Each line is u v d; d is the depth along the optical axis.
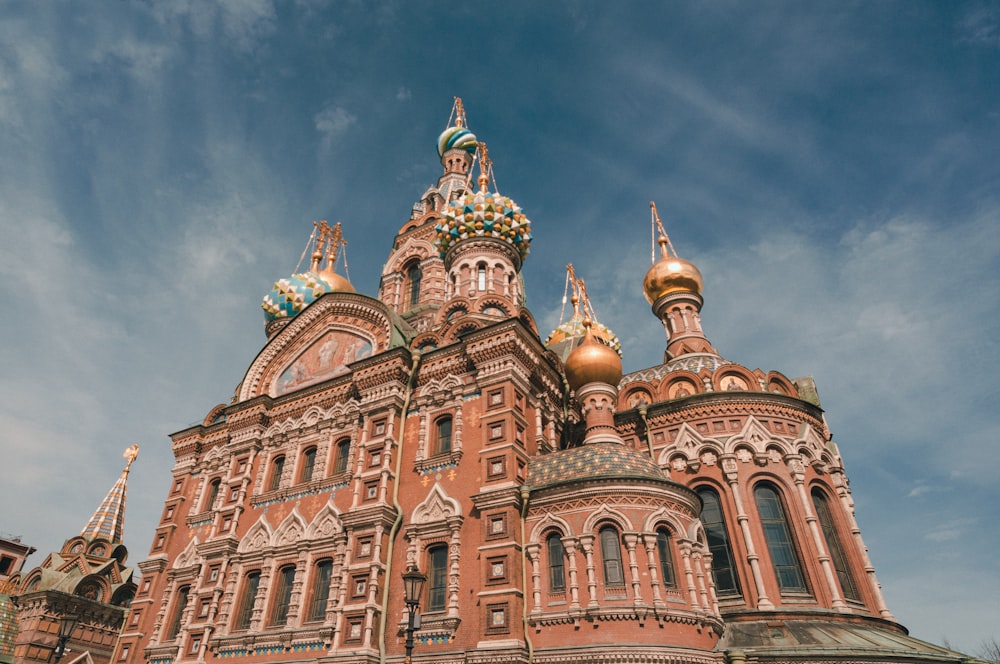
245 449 33.75
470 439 26.80
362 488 27.78
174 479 36.41
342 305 35.38
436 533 25.19
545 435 29.23
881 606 26.78
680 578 22.17
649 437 30.50
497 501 24.00
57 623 40.91
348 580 25.25
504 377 27.08
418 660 22.64
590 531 22.30
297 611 26.36
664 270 42.09
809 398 32.47
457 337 31.56
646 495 23.03
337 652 23.59
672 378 32.44
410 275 48.31
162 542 33.94
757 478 28.22
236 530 30.89
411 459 28.02
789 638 22.97
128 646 31.30
